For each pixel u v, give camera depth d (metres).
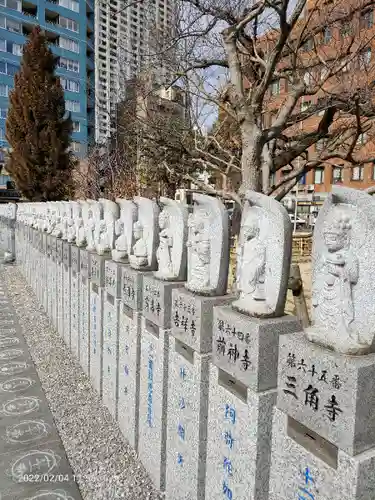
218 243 3.27
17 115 26.06
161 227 4.10
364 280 2.21
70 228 7.78
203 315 3.17
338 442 2.09
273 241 2.74
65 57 34.38
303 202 25.64
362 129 5.39
